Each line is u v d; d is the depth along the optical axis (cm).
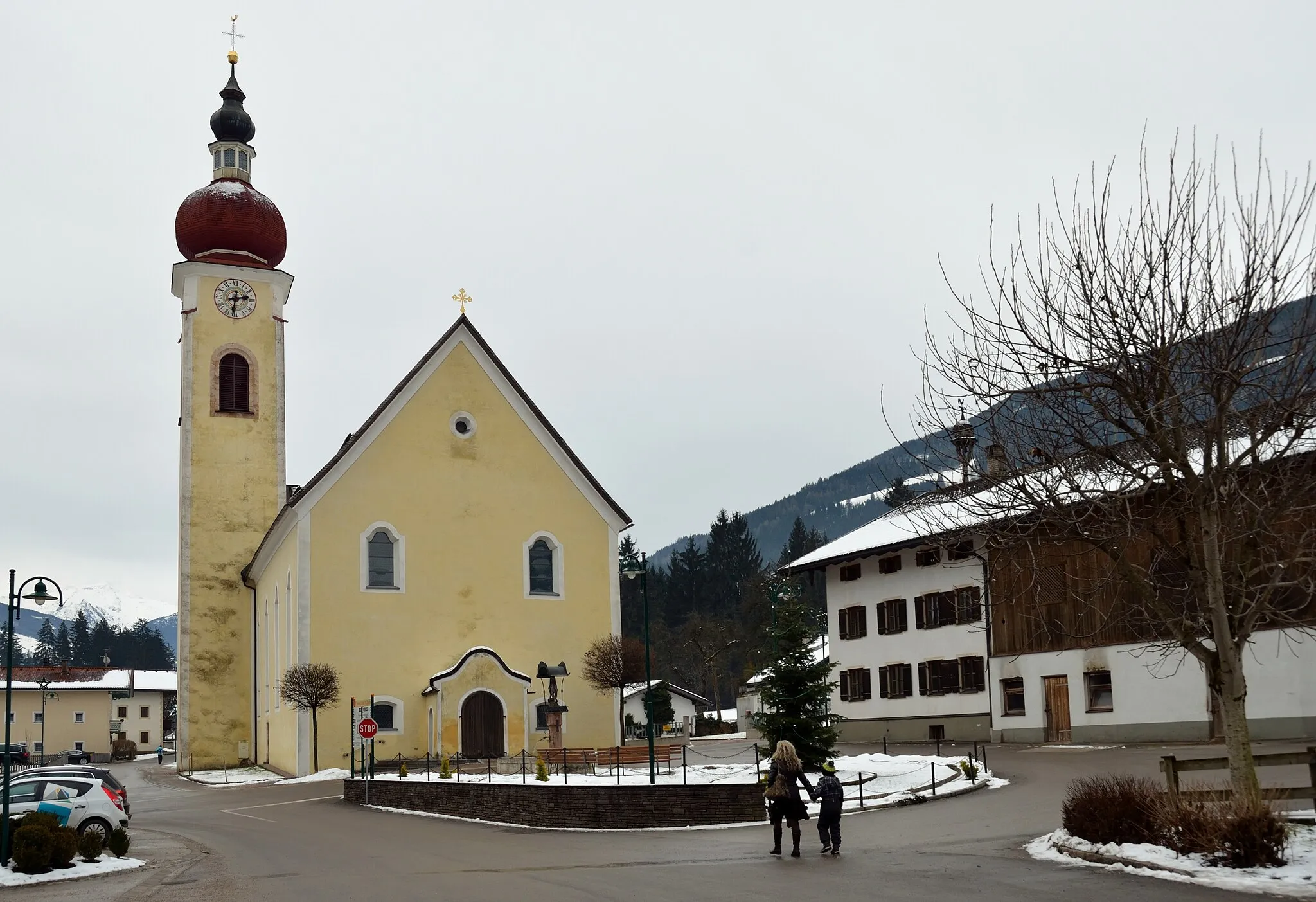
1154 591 1839
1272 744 3572
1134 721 4262
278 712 5528
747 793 2781
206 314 6550
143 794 4809
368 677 5134
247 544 6450
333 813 3516
